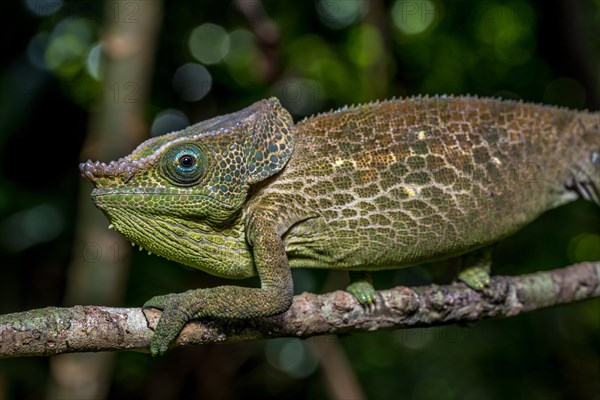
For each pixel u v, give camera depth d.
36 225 7.80
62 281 7.96
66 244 7.91
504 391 9.20
